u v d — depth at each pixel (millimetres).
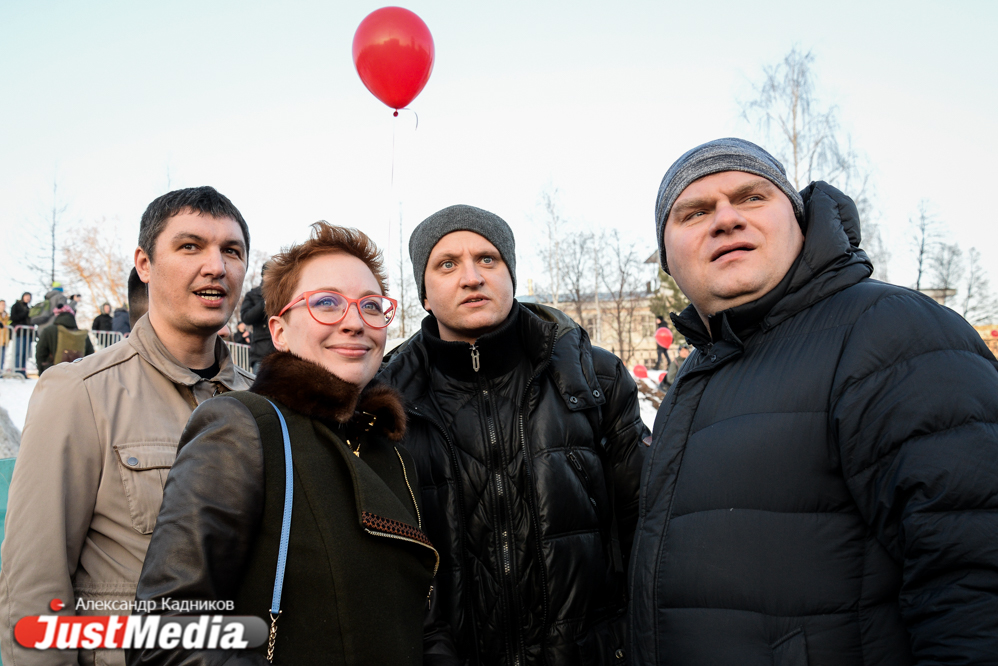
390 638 1352
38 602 1545
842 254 1675
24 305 14117
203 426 1388
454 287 2309
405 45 4418
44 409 1722
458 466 2225
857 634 1360
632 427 2543
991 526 1149
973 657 1101
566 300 34000
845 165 22094
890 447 1312
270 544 1318
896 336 1409
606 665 2141
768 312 1719
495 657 2090
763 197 1765
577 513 2207
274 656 1259
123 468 1753
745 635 1449
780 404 1549
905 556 1268
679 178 1869
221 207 2086
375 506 1422
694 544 1583
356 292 1651
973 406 1252
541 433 2270
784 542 1449
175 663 1169
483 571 2146
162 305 1995
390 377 2381
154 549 1242
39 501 1617
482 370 2365
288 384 1487
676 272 1916
